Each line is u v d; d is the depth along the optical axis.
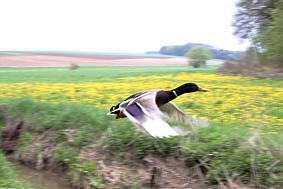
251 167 5.84
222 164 6.04
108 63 84.31
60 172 7.31
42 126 8.53
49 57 92.62
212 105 10.95
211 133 6.74
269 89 15.66
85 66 72.00
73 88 16.84
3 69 53.56
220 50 114.75
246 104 11.09
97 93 14.47
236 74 27.02
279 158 5.91
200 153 6.30
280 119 8.60
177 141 6.68
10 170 7.05
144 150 6.82
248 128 7.59
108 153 7.07
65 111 8.84
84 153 7.26
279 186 5.61
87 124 8.02
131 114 3.96
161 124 3.73
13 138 8.82
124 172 6.62
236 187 5.69
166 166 6.50
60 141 7.89
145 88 16.92
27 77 28.97
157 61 98.12
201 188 6.01
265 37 24.20
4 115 9.49
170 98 5.07
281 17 21.80
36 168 7.65
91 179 6.55
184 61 100.75
